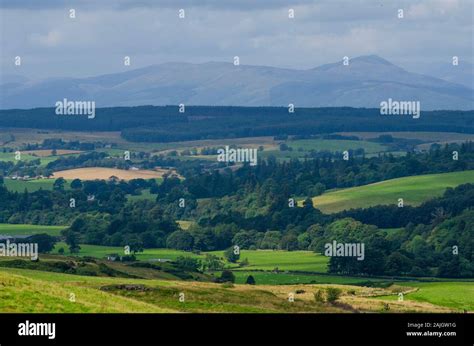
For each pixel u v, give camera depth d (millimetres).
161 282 157500
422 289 196750
